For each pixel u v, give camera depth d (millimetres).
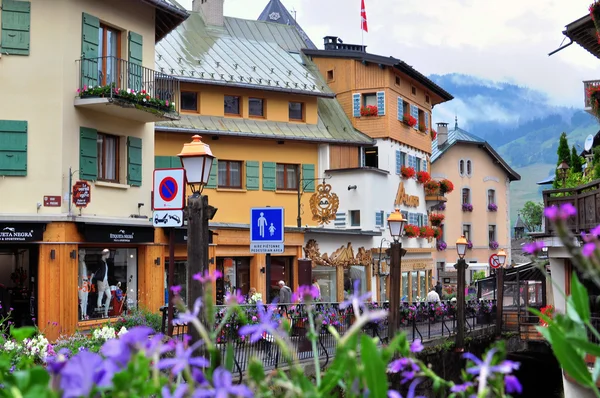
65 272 19594
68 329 19547
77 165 20375
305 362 16219
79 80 20438
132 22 22562
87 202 19719
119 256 21766
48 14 20062
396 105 40875
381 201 38000
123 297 21750
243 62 36469
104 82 21469
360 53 39656
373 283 36250
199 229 11117
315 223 36062
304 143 36062
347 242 34125
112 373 2844
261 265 28984
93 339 13758
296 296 3754
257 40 41594
